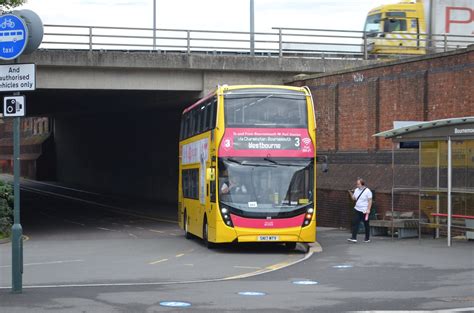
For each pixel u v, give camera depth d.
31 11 14.48
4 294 14.30
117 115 64.75
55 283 16.53
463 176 25.12
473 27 44.78
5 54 14.29
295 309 12.63
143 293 14.57
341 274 17.81
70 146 85.88
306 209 23.59
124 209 53.50
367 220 25.92
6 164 107.88
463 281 16.19
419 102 29.66
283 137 23.83
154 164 60.19
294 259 22.14
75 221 44.06
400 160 30.31
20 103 14.18
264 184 23.50
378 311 12.36
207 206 24.91
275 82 40.03
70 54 36.28
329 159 35.38
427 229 27.41
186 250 25.38
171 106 47.25
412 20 45.19
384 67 31.78
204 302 13.40
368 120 32.72
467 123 21.86
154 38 38.25
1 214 31.84
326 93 35.72
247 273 18.56
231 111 23.75
